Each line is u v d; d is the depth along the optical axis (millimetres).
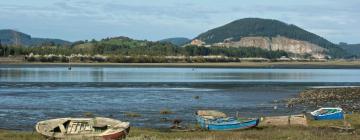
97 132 36062
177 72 193250
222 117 49625
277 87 111500
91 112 61594
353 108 68875
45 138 36438
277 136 39375
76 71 191125
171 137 38344
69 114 59656
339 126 47406
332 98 82438
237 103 74750
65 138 34125
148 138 34344
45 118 55938
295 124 48219
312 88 109188
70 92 91812
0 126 49719
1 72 171750
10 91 92375
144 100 78000
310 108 68438
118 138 35188
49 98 79375
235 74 179750
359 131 44562
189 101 77125
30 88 100438
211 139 35344
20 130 47250
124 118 56156
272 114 61219
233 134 40969
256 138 37969
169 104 72312
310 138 37625
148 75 164125
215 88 106125
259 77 158125
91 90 97250
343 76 174125
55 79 133875
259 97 85250
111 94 88562
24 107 66438
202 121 47812
